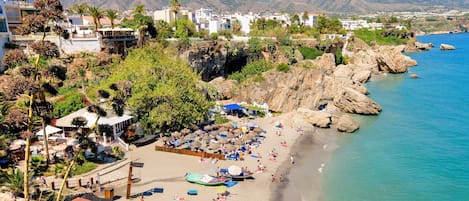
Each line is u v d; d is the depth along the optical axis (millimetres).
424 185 44094
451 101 88312
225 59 98188
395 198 40969
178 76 64812
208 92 77562
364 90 95188
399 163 50781
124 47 79875
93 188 38469
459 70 139625
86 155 45781
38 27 26156
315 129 66750
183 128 60125
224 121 67188
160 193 39375
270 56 111750
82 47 73188
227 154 51031
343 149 56438
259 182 44094
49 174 40125
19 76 27781
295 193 41781
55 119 51906
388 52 143375
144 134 57281
